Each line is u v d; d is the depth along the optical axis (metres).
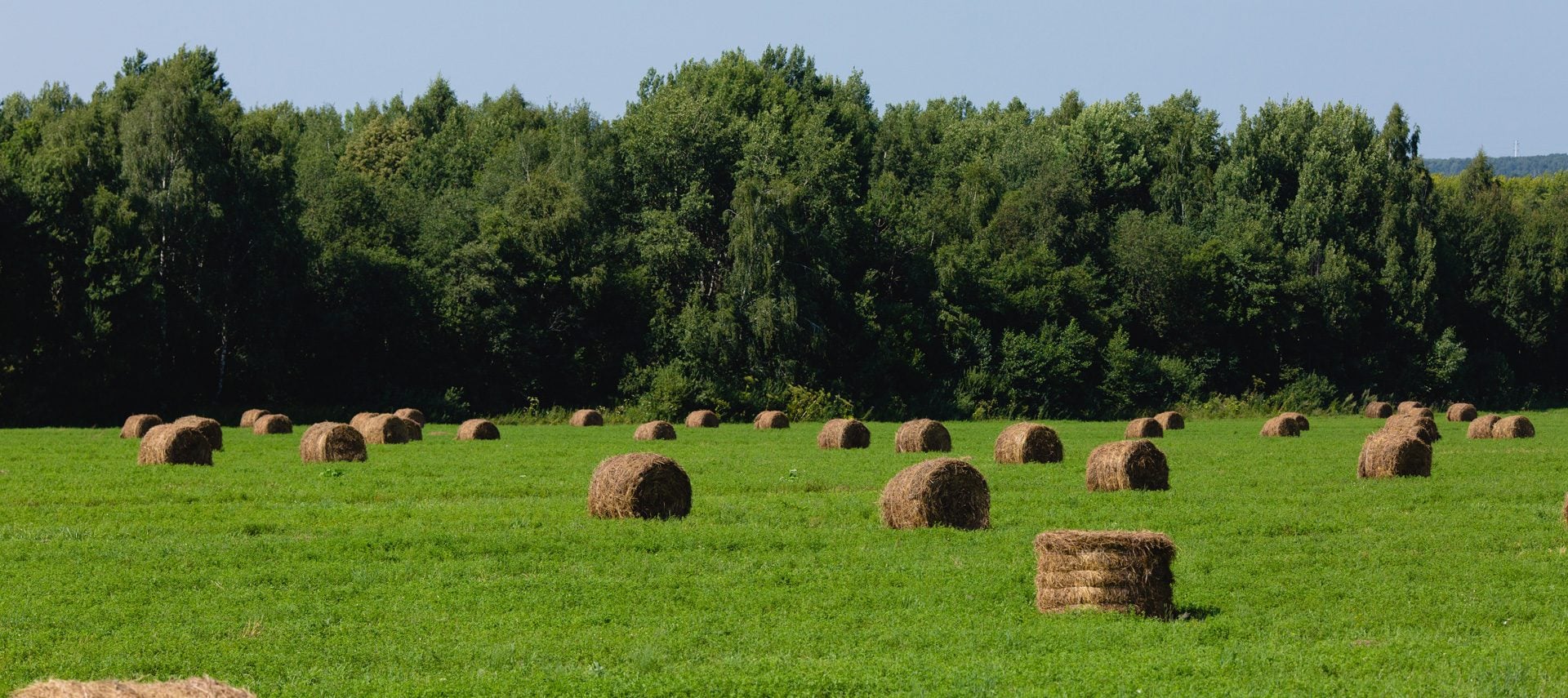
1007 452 134.88
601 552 69.62
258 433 184.62
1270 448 163.88
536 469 120.12
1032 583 61.16
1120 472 103.44
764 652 48.09
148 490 97.31
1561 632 51.75
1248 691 41.66
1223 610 56.38
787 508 90.19
